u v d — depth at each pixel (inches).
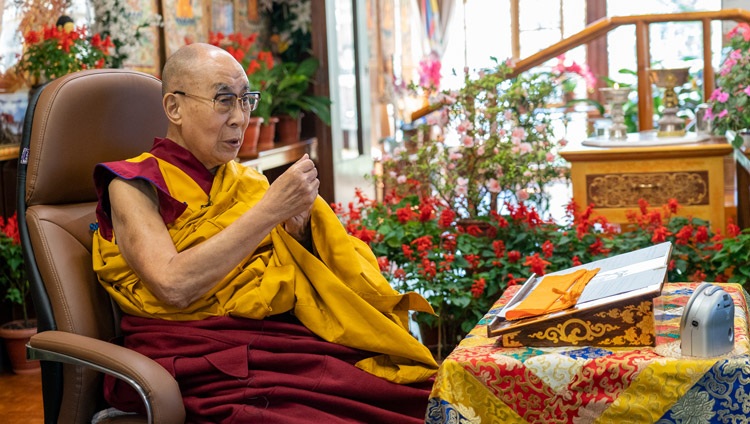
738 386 60.1
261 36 229.0
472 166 144.9
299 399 75.6
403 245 126.8
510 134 146.0
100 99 86.7
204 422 75.2
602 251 125.0
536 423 64.7
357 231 126.8
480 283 118.3
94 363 73.4
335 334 80.4
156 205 81.0
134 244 77.8
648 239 125.4
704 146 144.9
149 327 79.4
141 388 71.2
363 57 252.4
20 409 127.1
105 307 84.7
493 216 136.4
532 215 130.7
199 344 77.5
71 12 159.5
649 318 64.9
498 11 418.6
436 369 80.4
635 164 148.0
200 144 82.6
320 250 83.7
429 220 131.9
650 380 61.8
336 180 227.8
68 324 80.0
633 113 250.2
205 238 80.2
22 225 83.3
